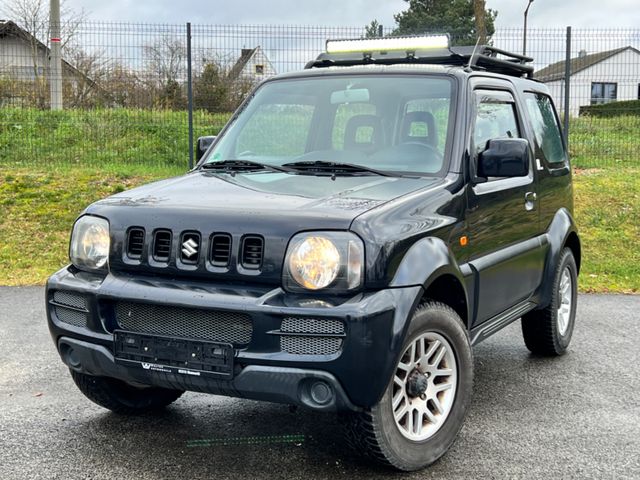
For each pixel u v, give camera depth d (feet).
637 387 17.35
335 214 11.39
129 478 12.24
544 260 18.21
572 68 48.26
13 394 16.51
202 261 11.68
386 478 12.26
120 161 47.47
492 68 18.06
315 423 14.78
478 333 14.75
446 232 13.00
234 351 11.16
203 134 47.91
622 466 12.90
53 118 52.26
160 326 11.83
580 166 49.47
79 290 12.42
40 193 39.58
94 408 15.64
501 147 14.07
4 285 28.19
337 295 11.09
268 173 14.30
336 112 15.69
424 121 14.82
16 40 55.62
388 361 11.11
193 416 15.17
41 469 12.57
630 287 29.35
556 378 18.02
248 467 12.68
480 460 13.08
